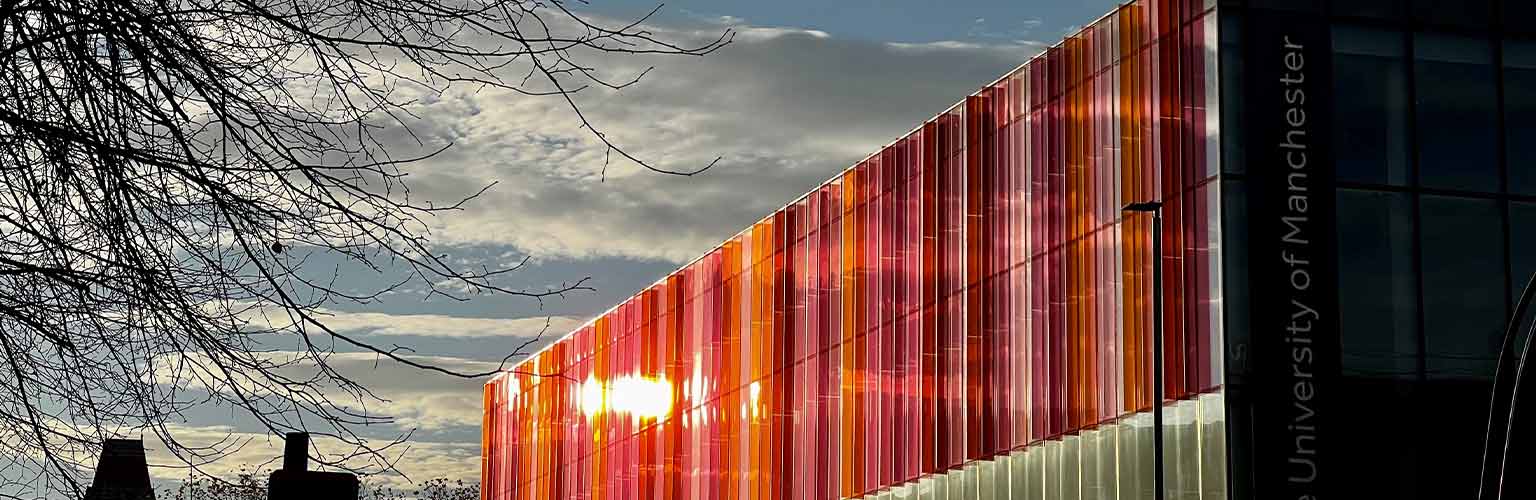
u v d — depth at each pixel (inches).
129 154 299.3
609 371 2970.0
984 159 1967.3
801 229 2368.4
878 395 2133.4
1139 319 1684.3
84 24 305.4
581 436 3065.9
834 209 2288.4
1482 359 1647.4
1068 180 1812.3
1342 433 1598.2
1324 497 1584.6
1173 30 1694.1
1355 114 1662.2
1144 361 1669.5
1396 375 1624.0
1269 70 1648.6
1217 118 1624.0
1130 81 1734.7
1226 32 1642.5
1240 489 1567.4
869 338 2169.0
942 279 2025.1
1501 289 1663.4
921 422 2028.8
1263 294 1605.6
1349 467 1593.3
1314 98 1653.5
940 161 2052.2
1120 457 1685.5
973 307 1958.7
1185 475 1614.2
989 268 1942.7
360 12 315.9
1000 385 1903.3
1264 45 1651.1
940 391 2005.4
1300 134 1643.7
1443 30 1700.3
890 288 2129.7
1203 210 1637.6
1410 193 1662.2
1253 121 1636.3
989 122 1971.0
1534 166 1699.1
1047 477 1798.7
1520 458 1616.6
